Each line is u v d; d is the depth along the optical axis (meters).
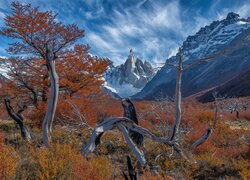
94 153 9.62
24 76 19.28
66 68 19.97
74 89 19.62
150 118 20.69
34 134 11.62
